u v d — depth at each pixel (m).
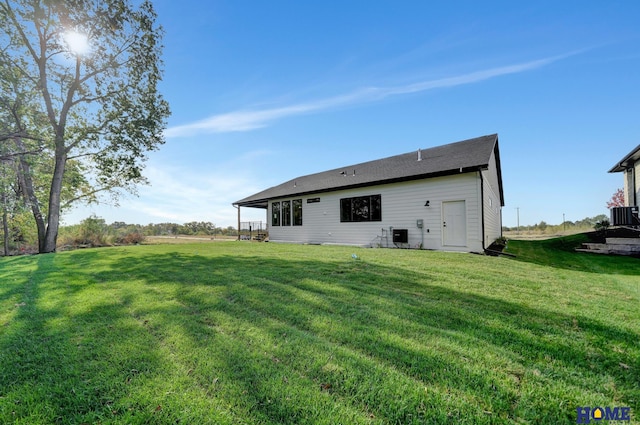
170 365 2.06
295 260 7.04
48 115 12.59
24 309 3.36
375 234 12.33
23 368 2.05
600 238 11.77
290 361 2.12
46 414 1.58
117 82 13.93
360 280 4.79
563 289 4.48
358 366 2.05
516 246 13.05
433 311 3.28
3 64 11.05
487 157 9.97
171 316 3.05
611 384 1.92
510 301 3.75
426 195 10.79
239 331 2.67
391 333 2.64
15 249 16.48
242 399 1.69
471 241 9.64
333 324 2.85
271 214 17.94
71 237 16.42
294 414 1.57
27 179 13.46
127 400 1.67
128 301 3.63
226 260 7.12
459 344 2.44
